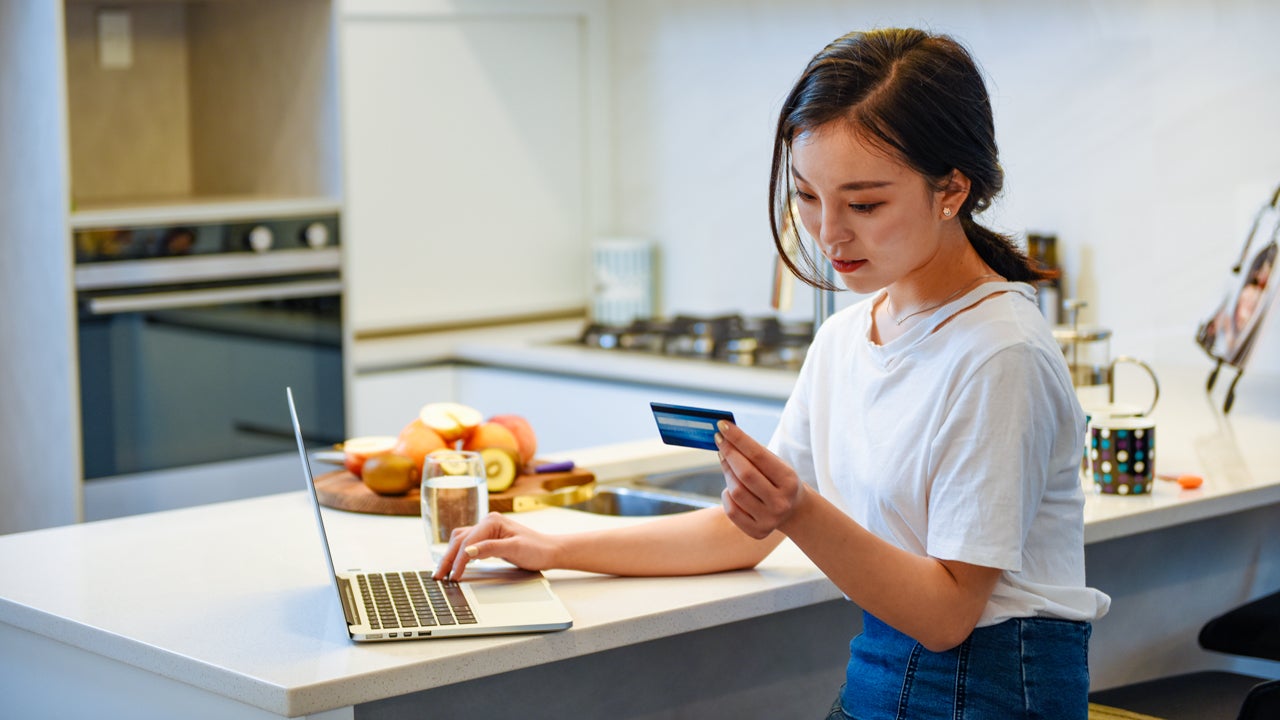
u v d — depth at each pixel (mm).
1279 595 2271
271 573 1802
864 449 1562
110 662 1626
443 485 1770
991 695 1474
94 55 3881
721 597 1676
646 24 4367
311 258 3633
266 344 3574
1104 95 3139
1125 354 2980
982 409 1426
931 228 1462
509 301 4410
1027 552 1498
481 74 4277
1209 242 2811
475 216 4309
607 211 4543
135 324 3336
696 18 4199
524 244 4422
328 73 3637
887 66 1421
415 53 4148
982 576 1430
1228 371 2748
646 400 3641
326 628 1566
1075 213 3223
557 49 4422
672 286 4391
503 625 1531
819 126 1431
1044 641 1484
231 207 3477
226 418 3525
